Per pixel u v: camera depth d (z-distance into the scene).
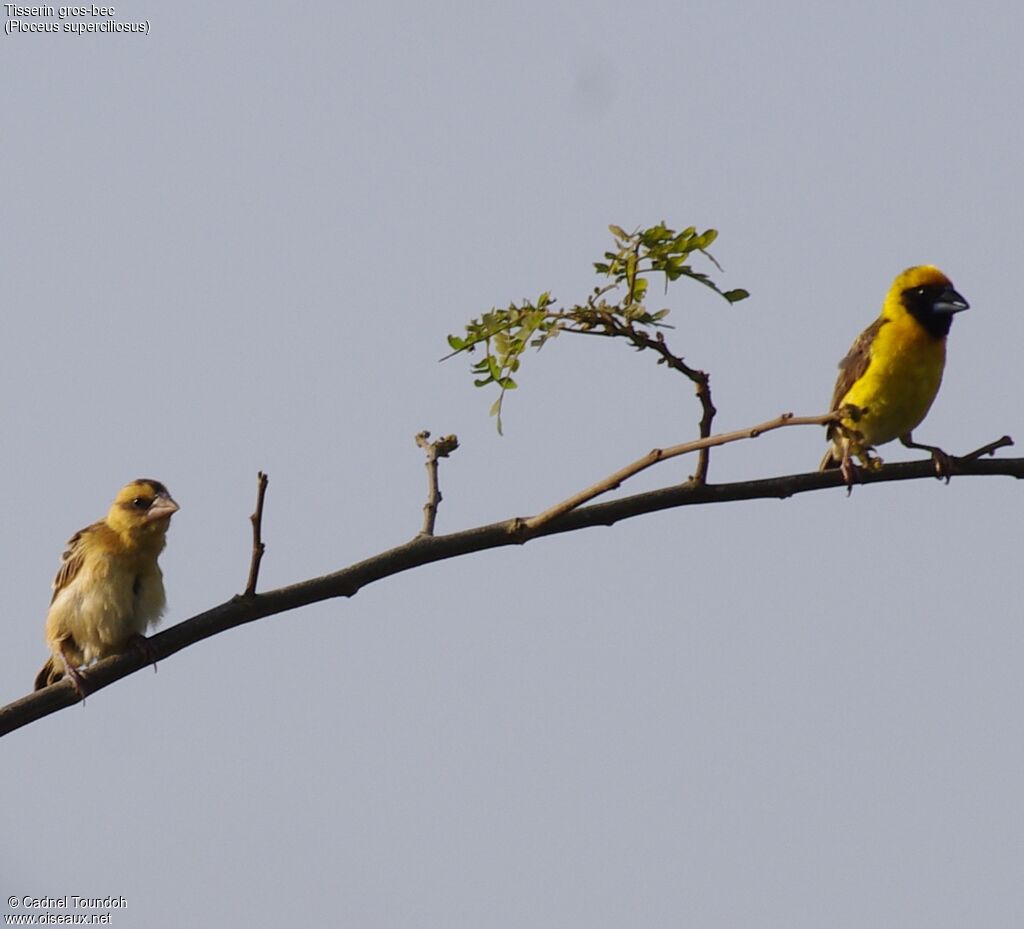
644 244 8.64
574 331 8.70
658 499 9.67
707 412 9.24
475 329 8.80
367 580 9.60
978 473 11.03
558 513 9.39
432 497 9.99
